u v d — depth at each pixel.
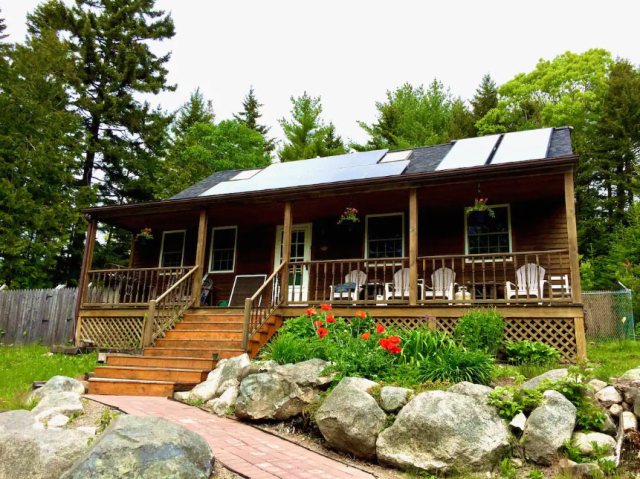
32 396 6.53
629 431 4.64
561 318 8.27
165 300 10.55
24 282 18.11
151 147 25.58
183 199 11.68
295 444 5.20
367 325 8.55
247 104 40.72
